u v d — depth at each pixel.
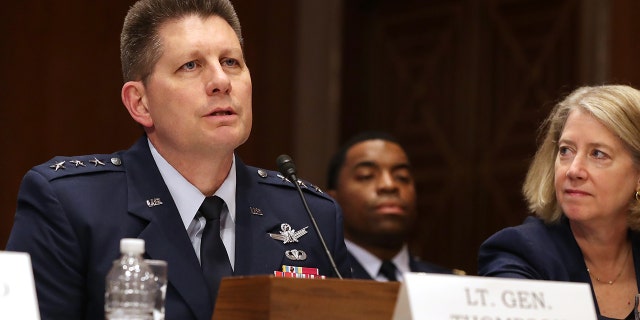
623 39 9.05
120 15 9.59
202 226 3.93
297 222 4.14
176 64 3.84
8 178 9.04
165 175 3.96
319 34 10.70
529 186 4.93
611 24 9.13
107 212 3.81
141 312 3.13
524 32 9.92
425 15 10.58
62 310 3.66
